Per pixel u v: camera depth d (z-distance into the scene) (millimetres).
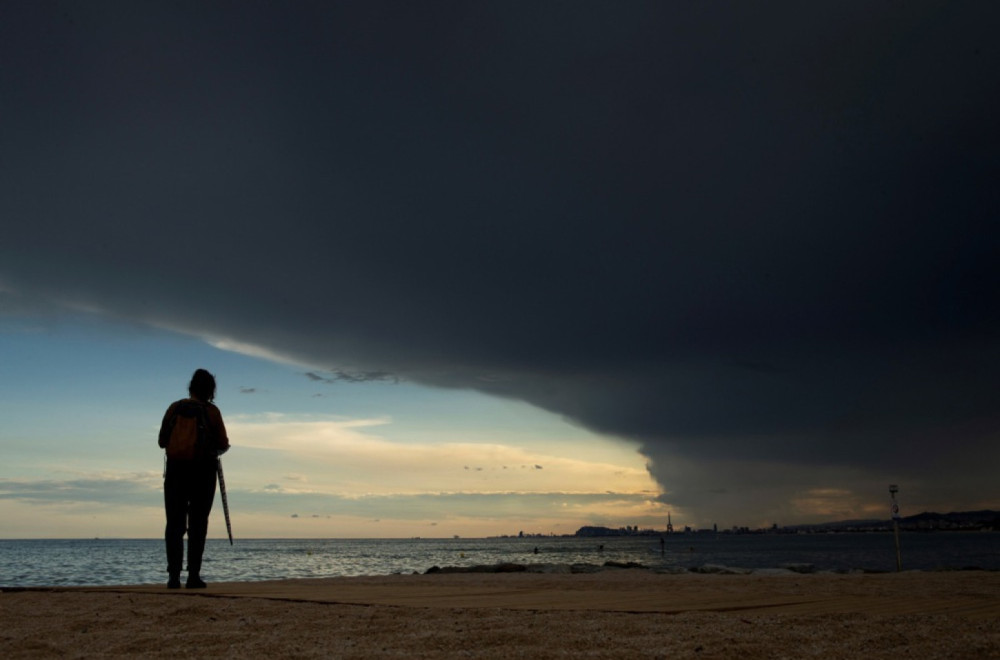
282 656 3510
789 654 3416
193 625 4637
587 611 4988
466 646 3689
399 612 5078
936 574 11906
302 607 5473
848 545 176125
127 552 126062
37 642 4066
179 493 7645
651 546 192375
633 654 3412
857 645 3615
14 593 7020
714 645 3605
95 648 3865
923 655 3377
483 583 8969
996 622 4367
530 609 5176
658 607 5324
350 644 3795
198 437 7707
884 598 6191
